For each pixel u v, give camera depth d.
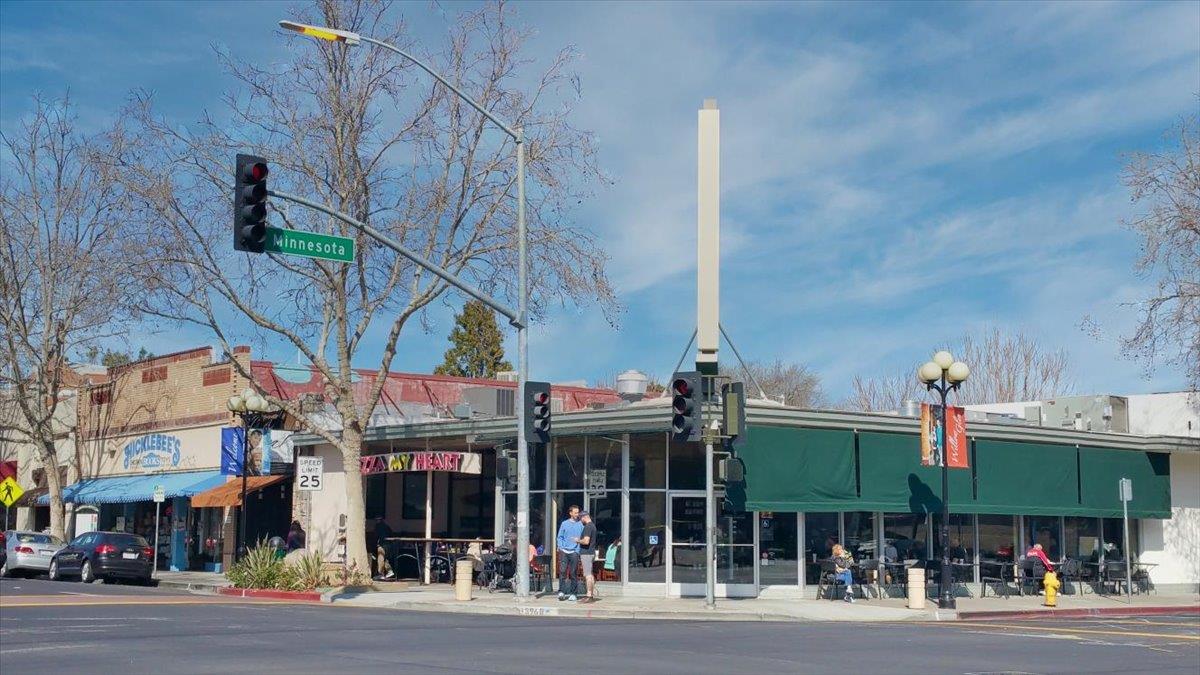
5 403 54.59
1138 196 34.75
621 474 29.78
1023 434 33.50
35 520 57.56
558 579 29.80
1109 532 36.84
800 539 29.95
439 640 18.02
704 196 32.00
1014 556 34.28
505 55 31.67
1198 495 38.75
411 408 45.28
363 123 31.28
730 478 25.56
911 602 27.61
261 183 20.19
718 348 31.38
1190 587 37.78
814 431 29.66
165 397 47.03
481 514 37.91
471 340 72.69
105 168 32.34
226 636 18.03
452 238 32.09
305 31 22.47
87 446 52.97
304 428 39.19
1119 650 18.73
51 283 47.47
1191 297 34.44
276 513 41.94
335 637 18.17
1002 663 16.45
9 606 23.59
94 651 15.77
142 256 31.72
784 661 16.12
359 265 32.19
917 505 31.11
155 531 45.31
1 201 46.53
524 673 14.03
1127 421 40.62
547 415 26.58
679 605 26.56
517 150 28.59
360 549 32.62
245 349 42.03
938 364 28.33
